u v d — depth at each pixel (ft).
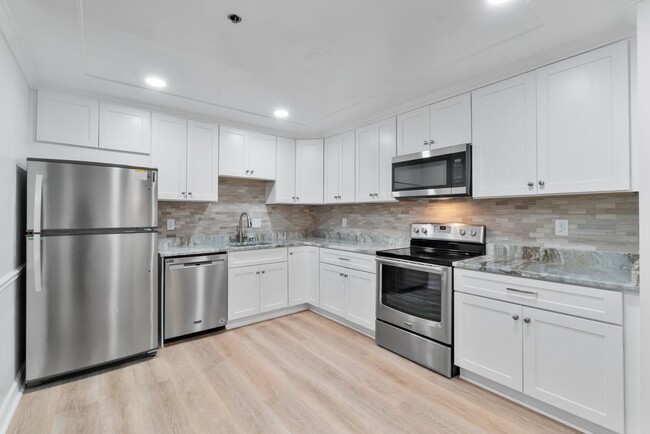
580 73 6.26
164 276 9.27
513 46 6.41
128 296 8.16
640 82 4.75
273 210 13.88
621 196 6.61
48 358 7.08
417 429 5.77
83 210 7.50
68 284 7.33
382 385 7.22
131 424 5.87
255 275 11.14
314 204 14.10
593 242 6.97
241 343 9.51
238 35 6.09
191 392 6.93
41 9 5.24
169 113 10.23
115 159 9.22
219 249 10.37
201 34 6.05
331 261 11.28
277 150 12.82
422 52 6.69
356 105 9.85
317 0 5.09
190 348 9.15
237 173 11.74
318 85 8.38
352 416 6.14
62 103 8.41
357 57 6.93
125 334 8.11
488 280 6.83
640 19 4.76
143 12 5.37
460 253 9.04
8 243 6.31
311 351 8.96
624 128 5.74
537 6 5.21
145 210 8.42
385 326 9.09
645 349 4.70
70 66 7.25
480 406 6.43
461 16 5.50
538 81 6.85
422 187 9.00
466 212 9.36
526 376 6.23
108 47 6.49
